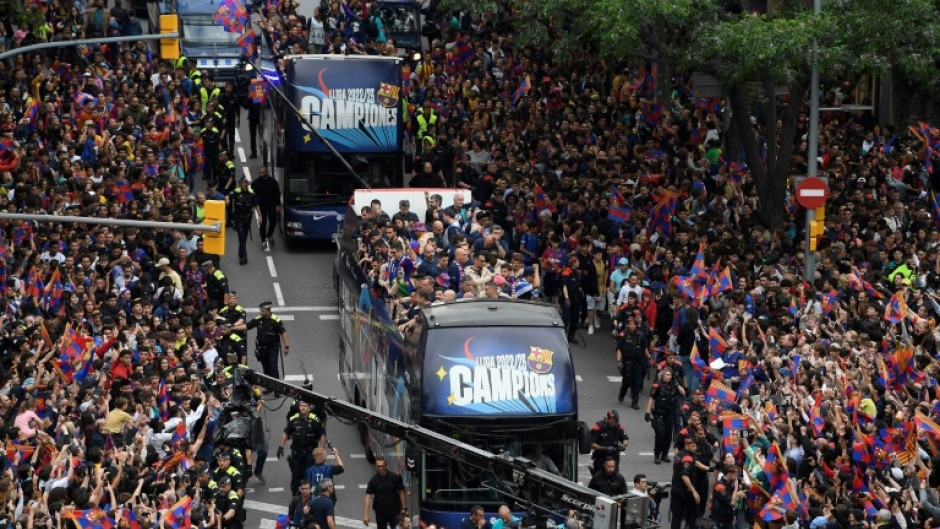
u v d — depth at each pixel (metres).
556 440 61.59
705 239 87.38
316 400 48.31
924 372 70.88
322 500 62.94
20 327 69.56
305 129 100.50
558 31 98.75
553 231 90.38
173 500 59.44
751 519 65.50
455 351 62.06
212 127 106.50
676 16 87.25
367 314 74.81
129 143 94.94
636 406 81.00
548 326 62.91
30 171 86.19
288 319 93.12
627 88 109.00
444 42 123.75
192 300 79.56
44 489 57.94
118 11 113.94
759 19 86.62
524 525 44.66
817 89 87.06
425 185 103.62
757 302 79.50
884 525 59.75
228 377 71.00
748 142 94.94
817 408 65.81
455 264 76.00
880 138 104.00
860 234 89.75
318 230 101.75
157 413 66.81
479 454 45.03
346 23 122.00
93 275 78.94
